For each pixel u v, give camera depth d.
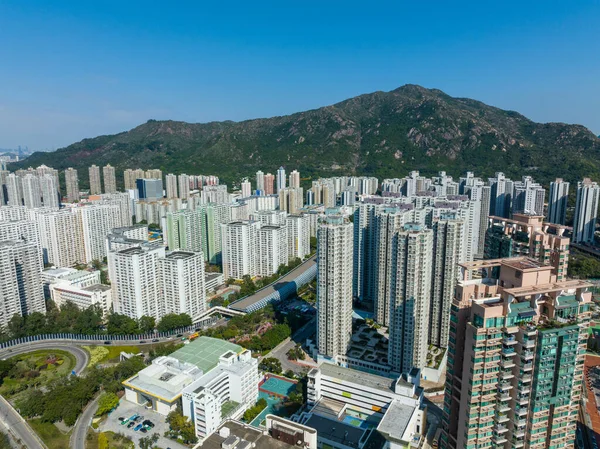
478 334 137.50
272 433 139.50
